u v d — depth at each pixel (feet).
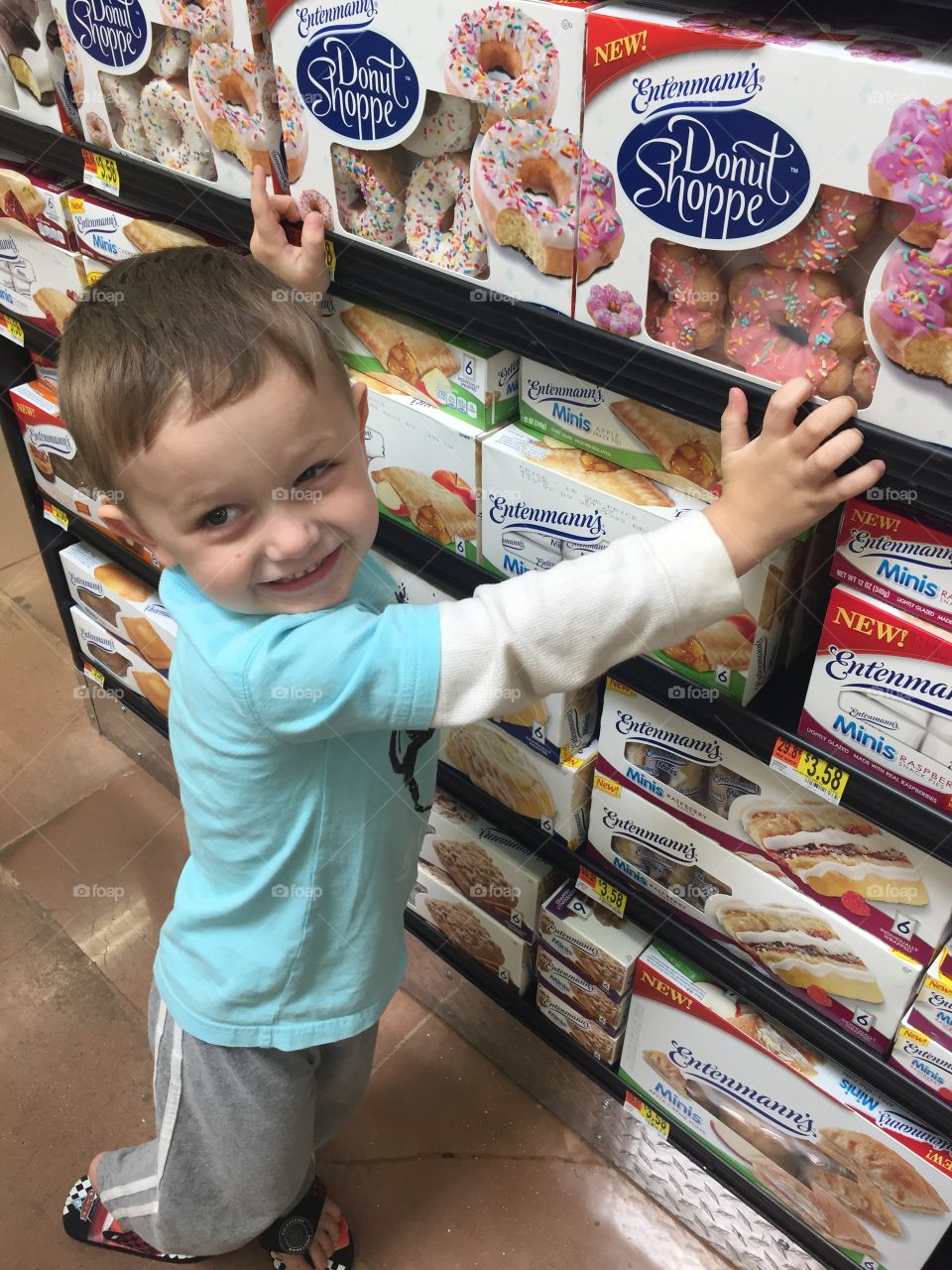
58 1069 5.56
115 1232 4.81
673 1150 4.78
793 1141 4.16
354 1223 4.95
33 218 4.94
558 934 4.61
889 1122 3.68
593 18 2.47
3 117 4.69
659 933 4.18
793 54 2.17
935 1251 4.12
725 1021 4.07
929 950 3.31
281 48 3.26
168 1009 3.83
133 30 3.74
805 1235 4.41
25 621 8.32
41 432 6.04
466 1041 5.68
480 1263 4.82
